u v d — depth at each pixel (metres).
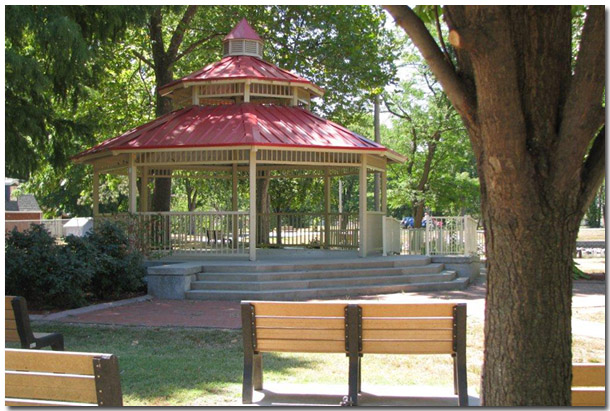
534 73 3.17
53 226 37.66
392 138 30.84
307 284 13.05
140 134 15.24
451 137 27.17
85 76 13.98
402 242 18.58
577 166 3.12
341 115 23.66
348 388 5.03
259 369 5.36
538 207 3.15
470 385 6.07
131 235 14.23
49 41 11.78
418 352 4.88
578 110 3.01
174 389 5.80
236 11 21.86
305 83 16.81
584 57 2.99
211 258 14.78
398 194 28.52
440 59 3.23
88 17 13.82
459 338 4.84
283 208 27.44
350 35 21.38
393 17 3.19
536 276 3.19
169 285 12.56
